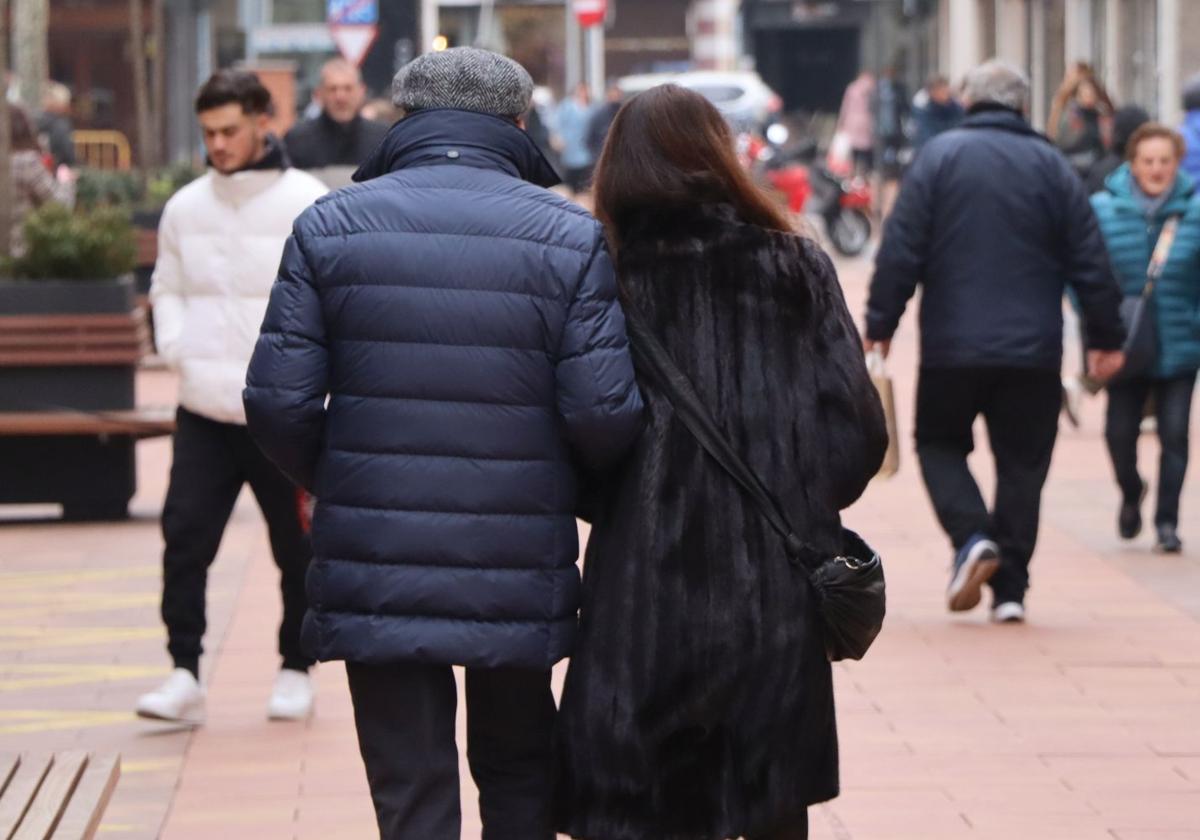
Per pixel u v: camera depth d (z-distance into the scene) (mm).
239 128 19891
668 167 12789
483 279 12516
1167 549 29031
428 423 12484
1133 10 74750
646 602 12297
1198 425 41938
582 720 12344
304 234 12789
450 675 12953
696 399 12461
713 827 12273
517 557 12484
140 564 29812
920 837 16531
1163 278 28484
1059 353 24062
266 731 20031
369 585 12461
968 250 23891
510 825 13320
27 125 44062
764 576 12344
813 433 12508
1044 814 17125
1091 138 48562
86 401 34000
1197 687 21375
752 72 166750
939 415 24438
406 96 13102
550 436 12609
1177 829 16672
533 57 160375
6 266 34438
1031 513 24391
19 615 26234
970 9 111812
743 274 12609
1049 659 22672
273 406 12711
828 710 12609
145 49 109750
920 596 26297
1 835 12195
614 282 12641
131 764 18906
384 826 12781
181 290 20047
